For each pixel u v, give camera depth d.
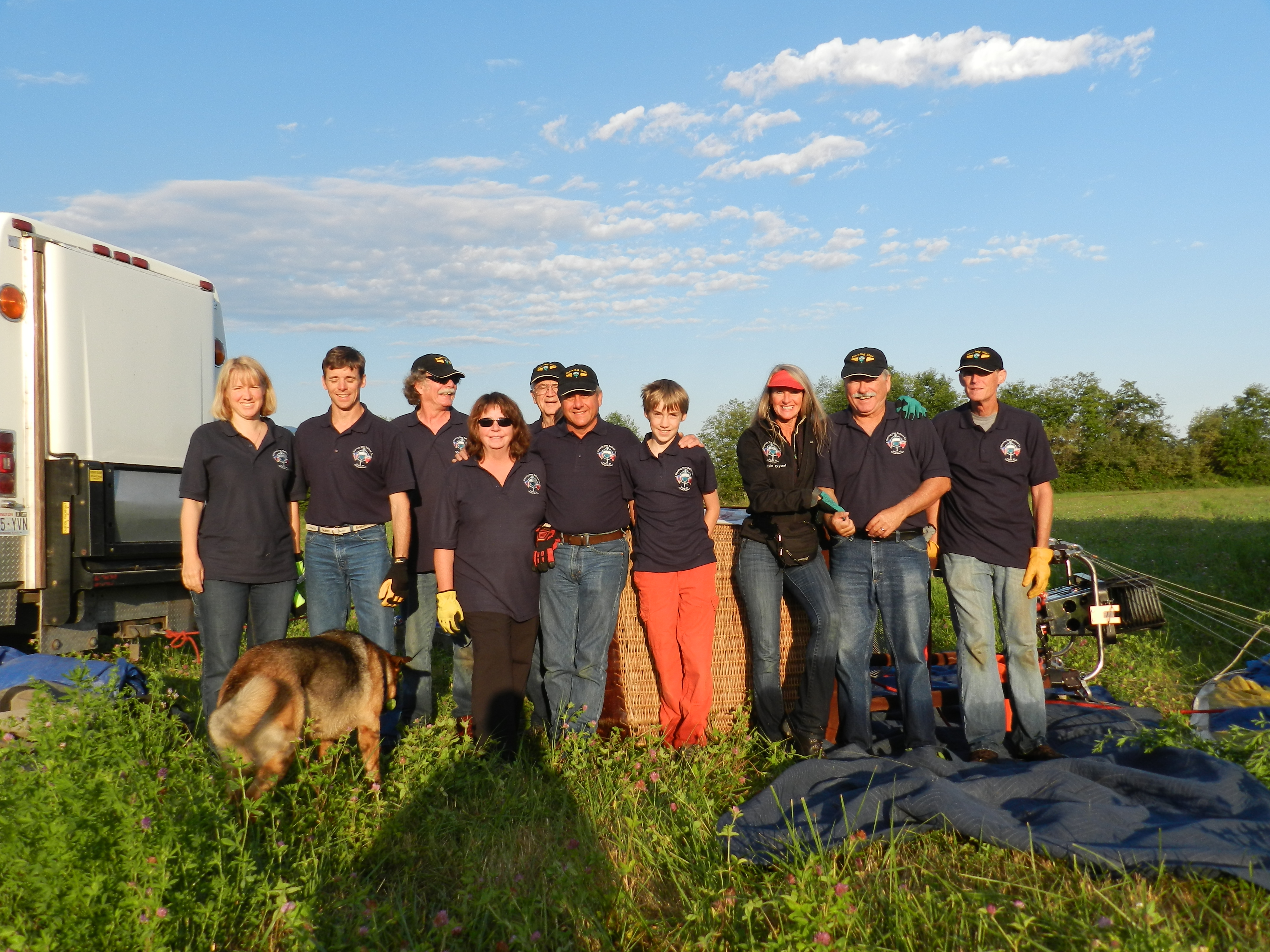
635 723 5.02
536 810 3.81
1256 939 2.62
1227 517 23.95
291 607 4.83
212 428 4.59
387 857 3.43
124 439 6.41
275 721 3.74
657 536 4.77
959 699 5.10
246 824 3.18
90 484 6.03
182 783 3.29
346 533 4.89
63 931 2.48
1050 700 5.72
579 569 4.74
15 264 5.68
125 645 6.59
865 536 4.73
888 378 4.76
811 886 2.83
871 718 5.41
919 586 4.68
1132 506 36.75
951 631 8.02
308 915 2.65
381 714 4.55
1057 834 3.33
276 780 3.71
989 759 4.61
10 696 4.55
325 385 4.82
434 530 4.74
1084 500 45.97
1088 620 5.34
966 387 4.81
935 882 3.08
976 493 4.77
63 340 5.90
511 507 4.69
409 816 3.78
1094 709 5.39
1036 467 4.74
